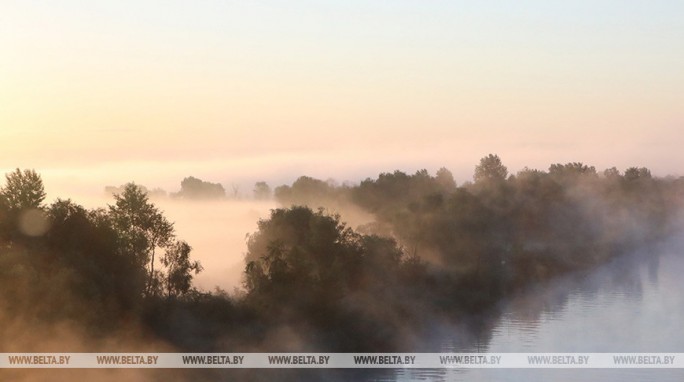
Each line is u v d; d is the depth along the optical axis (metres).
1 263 67.44
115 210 81.88
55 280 66.62
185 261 81.69
